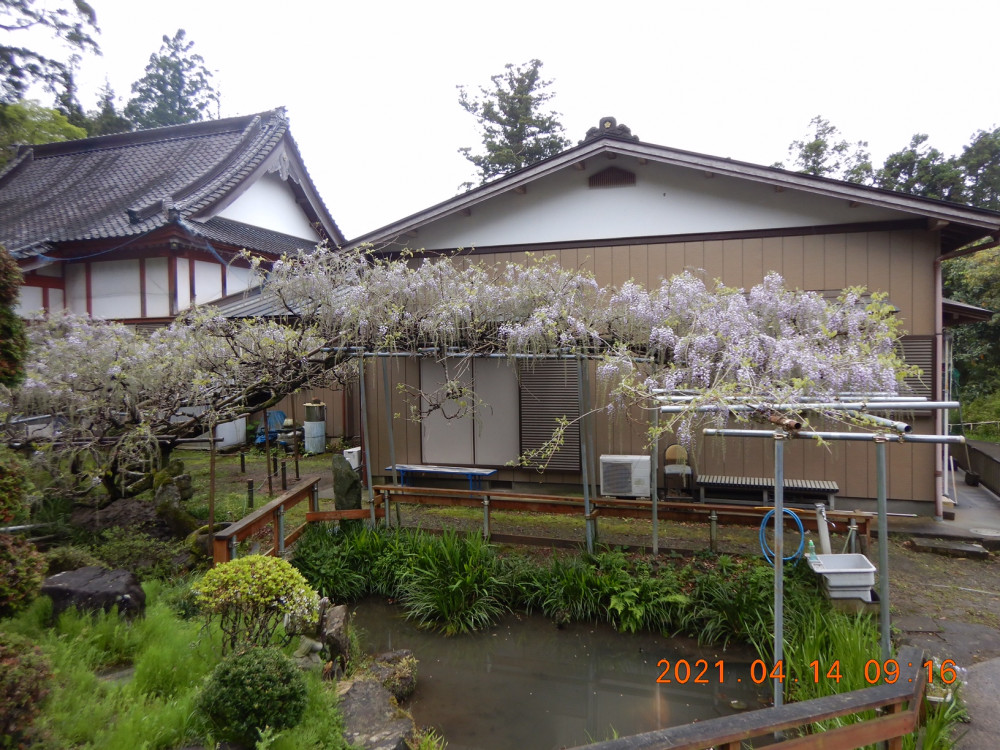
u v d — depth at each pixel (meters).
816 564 4.24
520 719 3.62
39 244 10.88
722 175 6.63
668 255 6.90
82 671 2.96
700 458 6.74
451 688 3.95
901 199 5.84
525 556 5.32
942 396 6.48
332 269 5.70
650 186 6.96
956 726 3.08
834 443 6.45
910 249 6.20
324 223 15.84
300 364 5.84
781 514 3.00
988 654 3.80
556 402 7.12
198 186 12.45
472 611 4.62
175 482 6.64
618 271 7.05
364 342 5.60
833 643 3.51
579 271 6.15
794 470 6.55
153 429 5.71
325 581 5.06
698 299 4.90
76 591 3.66
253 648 3.05
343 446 11.37
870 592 4.12
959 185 16.38
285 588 3.30
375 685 3.56
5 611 2.78
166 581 4.55
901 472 6.36
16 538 2.94
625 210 7.04
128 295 11.56
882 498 2.95
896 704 2.09
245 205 13.45
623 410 6.41
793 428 2.89
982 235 5.90
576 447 7.05
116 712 2.75
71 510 5.71
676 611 4.42
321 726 2.87
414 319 5.39
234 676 2.73
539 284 5.25
